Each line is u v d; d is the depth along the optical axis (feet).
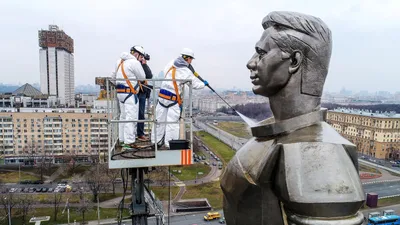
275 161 7.41
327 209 6.44
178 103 22.38
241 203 8.51
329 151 6.87
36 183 142.92
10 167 170.91
